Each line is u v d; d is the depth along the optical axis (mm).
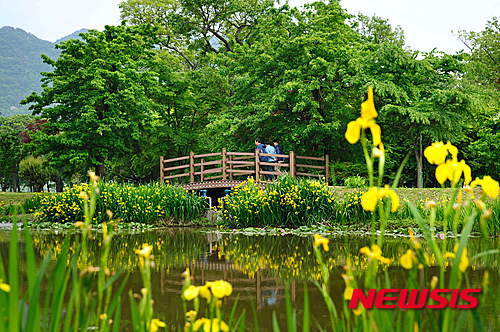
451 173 1182
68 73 20484
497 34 26844
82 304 1364
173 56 25859
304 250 7020
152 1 26781
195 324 1404
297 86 17391
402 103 17312
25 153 32906
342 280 4406
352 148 18672
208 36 27172
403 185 22734
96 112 19547
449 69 17688
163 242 8312
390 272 4520
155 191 13102
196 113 25391
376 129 1095
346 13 19031
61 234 10094
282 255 6453
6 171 37906
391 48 17078
